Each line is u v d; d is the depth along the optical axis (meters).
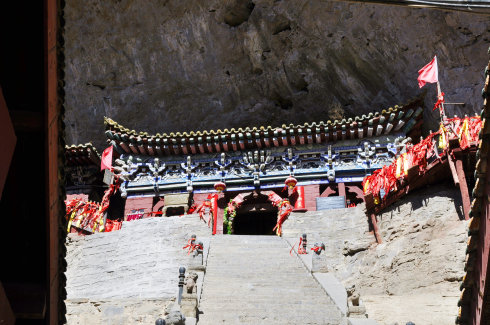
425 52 29.80
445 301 16.08
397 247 19.89
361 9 30.08
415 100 29.16
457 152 18.47
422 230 19.36
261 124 36.91
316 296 16.28
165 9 33.06
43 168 7.93
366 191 22.86
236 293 16.47
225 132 31.56
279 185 31.11
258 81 35.31
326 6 31.08
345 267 22.03
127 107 36.09
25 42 7.58
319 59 33.62
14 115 7.62
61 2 7.76
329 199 29.22
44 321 8.40
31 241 8.29
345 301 15.46
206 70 35.00
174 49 34.38
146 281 22.00
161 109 36.25
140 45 34.22
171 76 35.19
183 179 32.00
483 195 9.79
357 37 31.53
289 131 31.14
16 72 7.66
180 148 32.34
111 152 31.61
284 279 18.08
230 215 30.05
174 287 21.47
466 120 18.70
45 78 7.39
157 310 16.97
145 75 35.12
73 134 36.56
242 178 31.61
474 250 10.10
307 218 25.55
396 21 29.52
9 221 8.20
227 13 33.19
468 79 29.08
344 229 24.12
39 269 8.34
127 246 23.84
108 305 17.23
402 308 16.20
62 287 8.91
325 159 31.20
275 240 24.05
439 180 19.98
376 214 22.41
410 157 20.52
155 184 31.94
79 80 35.09
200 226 25.02
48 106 7.53
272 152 31.94
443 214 19.06
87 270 23.30
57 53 7.81
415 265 18.56
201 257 18.77
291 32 33.19
